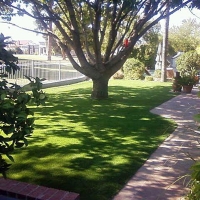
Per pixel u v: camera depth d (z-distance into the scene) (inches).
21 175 144.9
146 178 145.6
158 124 259.1
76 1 375.2
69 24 429.4
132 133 227.1
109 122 264.1
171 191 132.5
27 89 86.0
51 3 388.8
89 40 466.9
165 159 171.9
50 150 182.9
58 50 1246.9
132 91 495.5
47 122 261.4
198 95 89.3
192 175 83.9
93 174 147.9
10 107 75.1
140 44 967.0
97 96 405.7
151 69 971.9
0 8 386.3
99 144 197.3
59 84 588.4
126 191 131.9
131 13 407.5
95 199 123.5
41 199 108.0
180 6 349.4
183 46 1209.4
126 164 162.4
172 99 413.4
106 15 391.5
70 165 159.0
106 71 399.2
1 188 115.3
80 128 240.7
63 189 131.5
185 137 217.9
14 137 77.7
